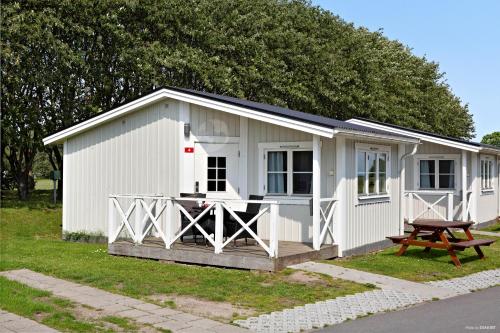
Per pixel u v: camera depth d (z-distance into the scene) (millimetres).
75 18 19094
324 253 11297
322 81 25516
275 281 9336
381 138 12258
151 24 20969
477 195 19078
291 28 25359
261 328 6867
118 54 20031
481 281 10023
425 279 10000
